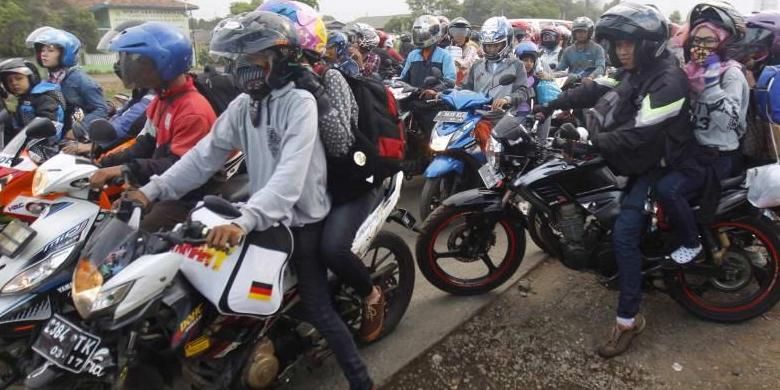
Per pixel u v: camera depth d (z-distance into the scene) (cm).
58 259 240
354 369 270
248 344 256
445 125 500
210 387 250
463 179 504
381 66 873
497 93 556
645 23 294
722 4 305
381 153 267
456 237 380
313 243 262
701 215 323
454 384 304
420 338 342
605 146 307
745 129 329
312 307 262
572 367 316
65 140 400
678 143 307
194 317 233
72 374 217
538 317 364
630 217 318
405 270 344
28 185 265
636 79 314
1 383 264
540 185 341
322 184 259
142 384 256
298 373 311
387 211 308
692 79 313
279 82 237
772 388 294
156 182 259
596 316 363
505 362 321
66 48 463
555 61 948
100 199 264
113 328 209
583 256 344
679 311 366
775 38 379
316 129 237
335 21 779
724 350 326
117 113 455
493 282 389
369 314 302
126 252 221
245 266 235
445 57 660
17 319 240
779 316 358
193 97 302
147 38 284
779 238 334
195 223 213
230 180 324
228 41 229
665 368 312
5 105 474
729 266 341
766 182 316
